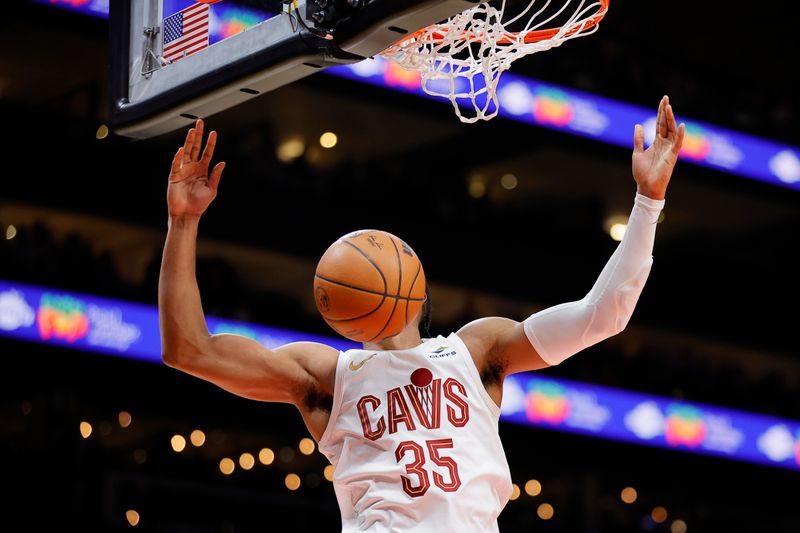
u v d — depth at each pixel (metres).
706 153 19.12
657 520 21.62
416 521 3.71
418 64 4.55
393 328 3.83
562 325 3.92
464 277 18.78
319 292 3.82
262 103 17.97
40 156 15.75
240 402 16.16
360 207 18.09
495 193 21.05
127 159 16.28
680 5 19.84
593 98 17.97
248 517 16.06
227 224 16.94
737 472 19.12
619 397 17.78
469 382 3.93
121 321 14.55
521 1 12.84
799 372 22.12
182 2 4.66
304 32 4.07
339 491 3.90
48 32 15.70
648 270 3.87
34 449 13.98
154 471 17.30
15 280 14.01
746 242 23.27
